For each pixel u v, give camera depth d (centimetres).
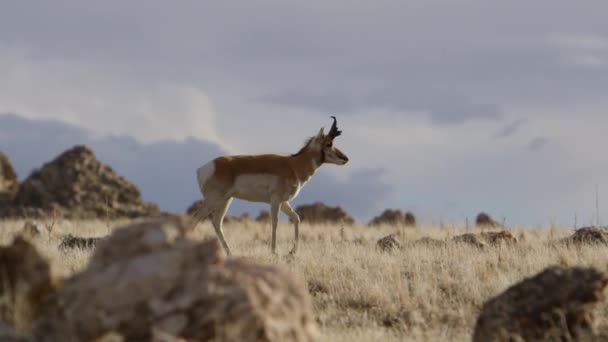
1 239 7762
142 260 2769
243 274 2858
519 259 5809
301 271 5400
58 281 2967
